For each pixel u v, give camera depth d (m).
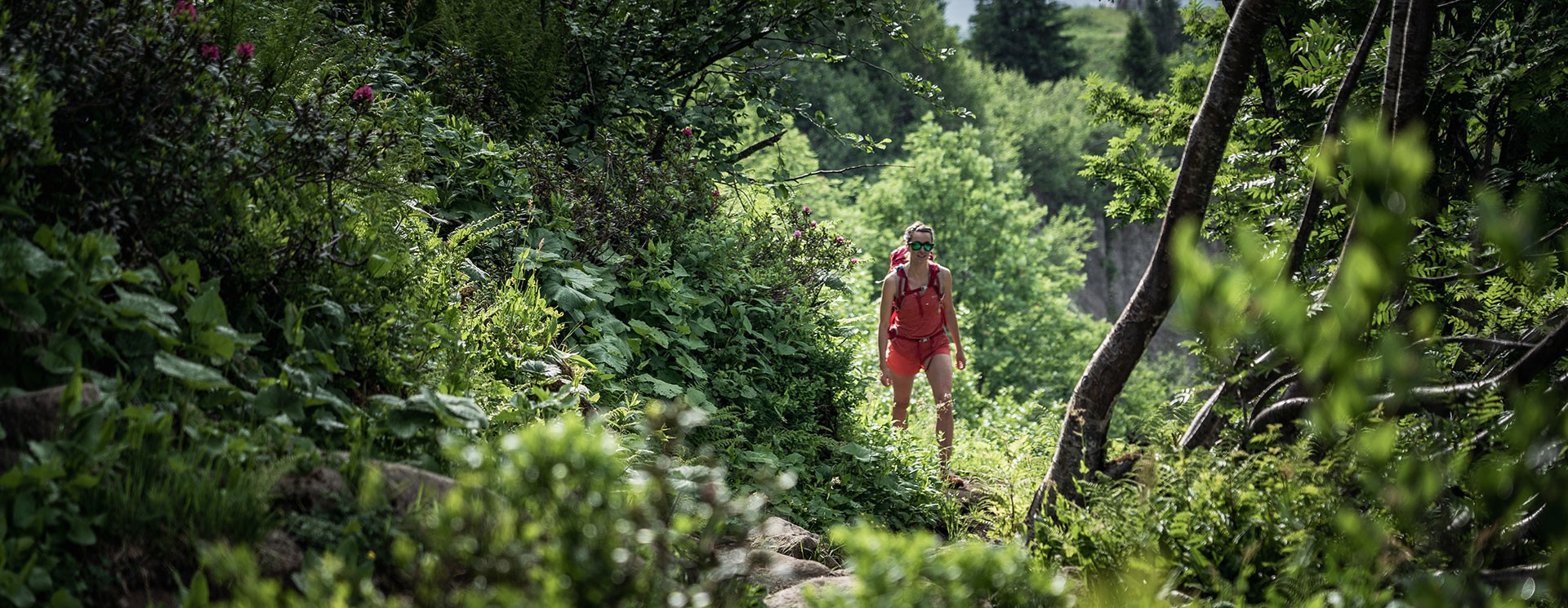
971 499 6.63
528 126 7.28
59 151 3.14
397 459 3.19
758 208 8.45
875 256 29.91
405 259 4.00
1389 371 1.71
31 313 2.69
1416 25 3.82
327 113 4.08
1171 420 4.34
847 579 3.41
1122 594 3.07
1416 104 3.88
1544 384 2.96
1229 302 1.68
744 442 5.55
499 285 5.44
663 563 2.37
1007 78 60.97
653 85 8.50
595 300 5.85
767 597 3.19
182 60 3.35
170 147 3.29
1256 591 3.06
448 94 6.88
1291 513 3.07
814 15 8.99
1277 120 6.56
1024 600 2.64
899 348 7.27
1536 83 5.61
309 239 3.53
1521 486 2.19
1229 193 6.26
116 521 2.43
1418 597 2.51
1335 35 6.46
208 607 2.28
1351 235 2.95
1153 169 8.99
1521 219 1.63
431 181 5.54
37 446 2.42
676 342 6.20
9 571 2.17
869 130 42.53
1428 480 2.15
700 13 8.81
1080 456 4.30
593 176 6.81
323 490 2.78
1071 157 54.94
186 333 3.05
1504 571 2.70
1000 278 31.36
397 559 2.27
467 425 3.24
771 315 6.97
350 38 5.93
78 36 3.12
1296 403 3.57
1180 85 9.80
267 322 3.45
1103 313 55.50
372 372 3.55
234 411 3.02
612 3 8.38
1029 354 31.39
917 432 7.82
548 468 2.25
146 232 3.24
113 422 2.55
